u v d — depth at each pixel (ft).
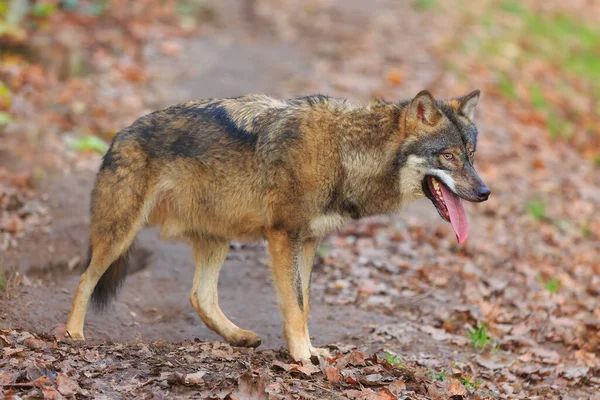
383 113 31.30
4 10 63.98
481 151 62.69
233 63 73.05
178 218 32.27
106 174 30.96
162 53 71.77
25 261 39.29
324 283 40.98
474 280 42.11
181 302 37.96
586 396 31.35
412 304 39.09
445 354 33.96
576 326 38.24
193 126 31.32
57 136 52.80
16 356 26.11
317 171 30.22
